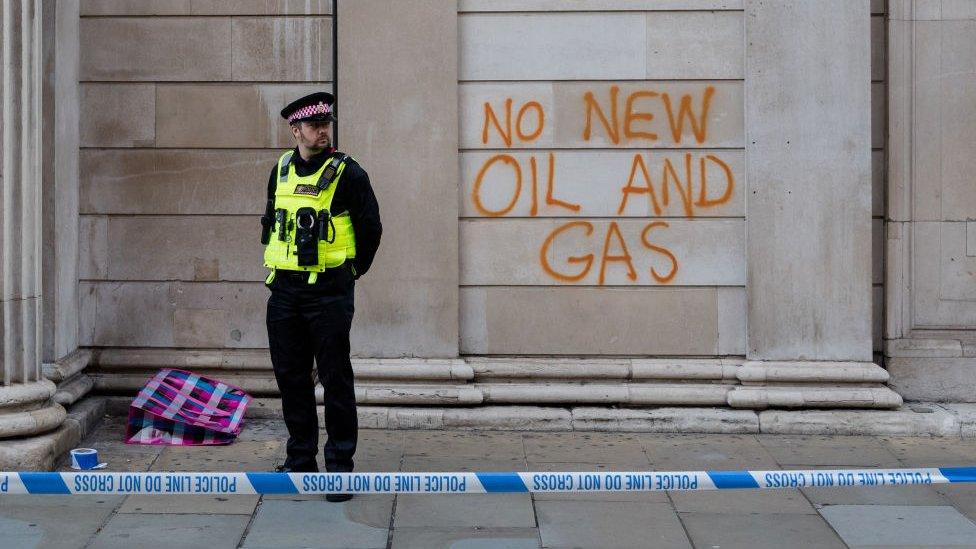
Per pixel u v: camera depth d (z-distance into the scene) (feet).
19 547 16.20
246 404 23.50
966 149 24.38
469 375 23.70
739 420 23.34
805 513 18.16
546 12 23.90
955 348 24.48
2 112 19.65
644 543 16.69
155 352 24.53
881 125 24.56
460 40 23.94
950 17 24.27
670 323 24.18
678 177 23.99
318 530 17.08
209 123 24.32
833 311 23.79
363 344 24.00
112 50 24.26
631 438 23.03
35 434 20.06
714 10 23.82
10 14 19.85
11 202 19.98
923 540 16.88
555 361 24.06
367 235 18.52
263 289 24.53
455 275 23.93
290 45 24.22
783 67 23.56
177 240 24.52
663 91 23.91
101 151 24.39
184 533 16.87
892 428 23.27
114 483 15.38
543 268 24.16
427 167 23.77
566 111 23.98
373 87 23.67
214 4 24.21
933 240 24.52
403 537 16.83
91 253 24.50
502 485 15.64
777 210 23.71
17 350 20.18
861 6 23.48
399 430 23.45
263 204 24.43
